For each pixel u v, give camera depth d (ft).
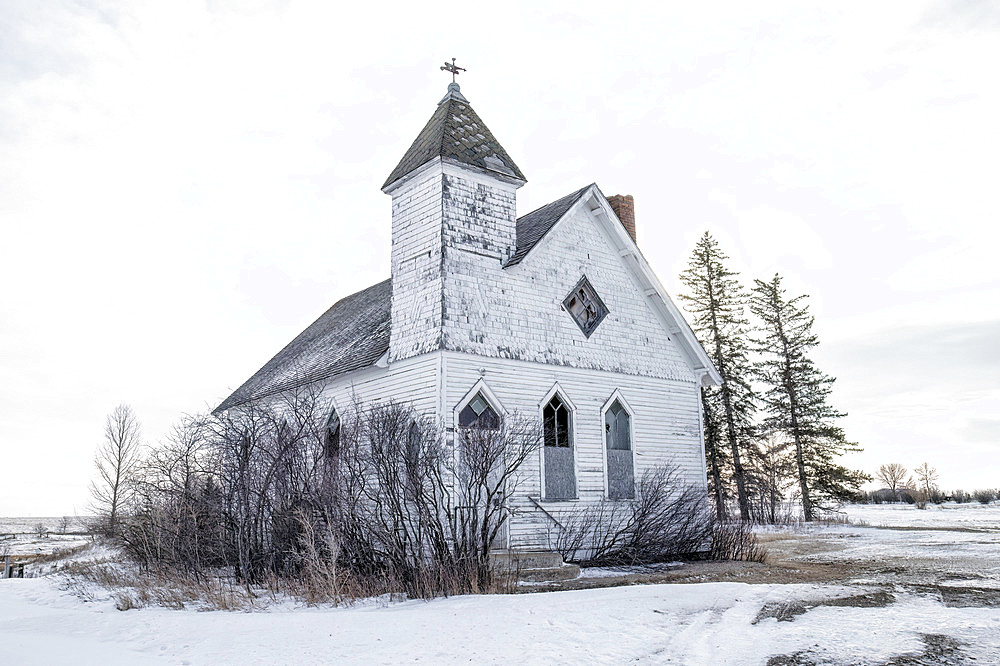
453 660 29.43
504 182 65.41
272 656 31.60
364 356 66.49
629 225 78.84
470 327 59.47
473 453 50.08
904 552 71.20
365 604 44.47
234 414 83.41
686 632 32.73
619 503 65.36
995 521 135.85
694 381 74.84
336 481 52.39
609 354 68.23
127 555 71.20
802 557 67.87
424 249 61.82
